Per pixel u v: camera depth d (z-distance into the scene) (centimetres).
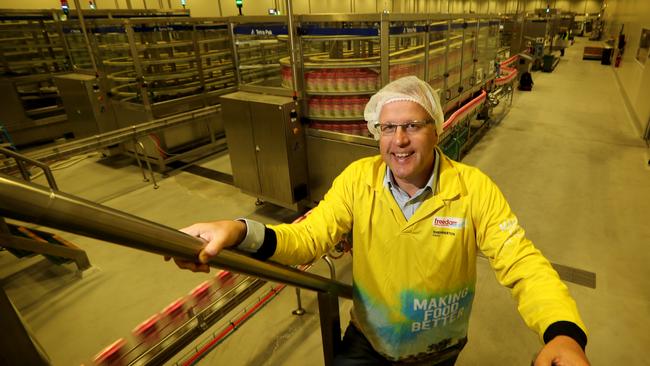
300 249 99
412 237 98
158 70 493
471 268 103
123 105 475
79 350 218
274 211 367
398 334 109
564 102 766
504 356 203
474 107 475
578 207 356
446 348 115
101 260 300
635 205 356
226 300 159
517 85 928
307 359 204
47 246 258
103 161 513
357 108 295
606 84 940
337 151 312
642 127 550
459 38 420
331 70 286
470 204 95
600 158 471
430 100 92
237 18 320
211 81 550
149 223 55
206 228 75
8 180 37
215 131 557
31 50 542
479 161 475
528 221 335
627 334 214
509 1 1930
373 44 353
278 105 296
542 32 1088
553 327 72
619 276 262
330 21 270
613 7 1680
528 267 86
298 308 232
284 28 291
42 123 555
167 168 484
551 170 441
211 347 170
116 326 235
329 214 108
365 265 108
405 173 94
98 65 482
